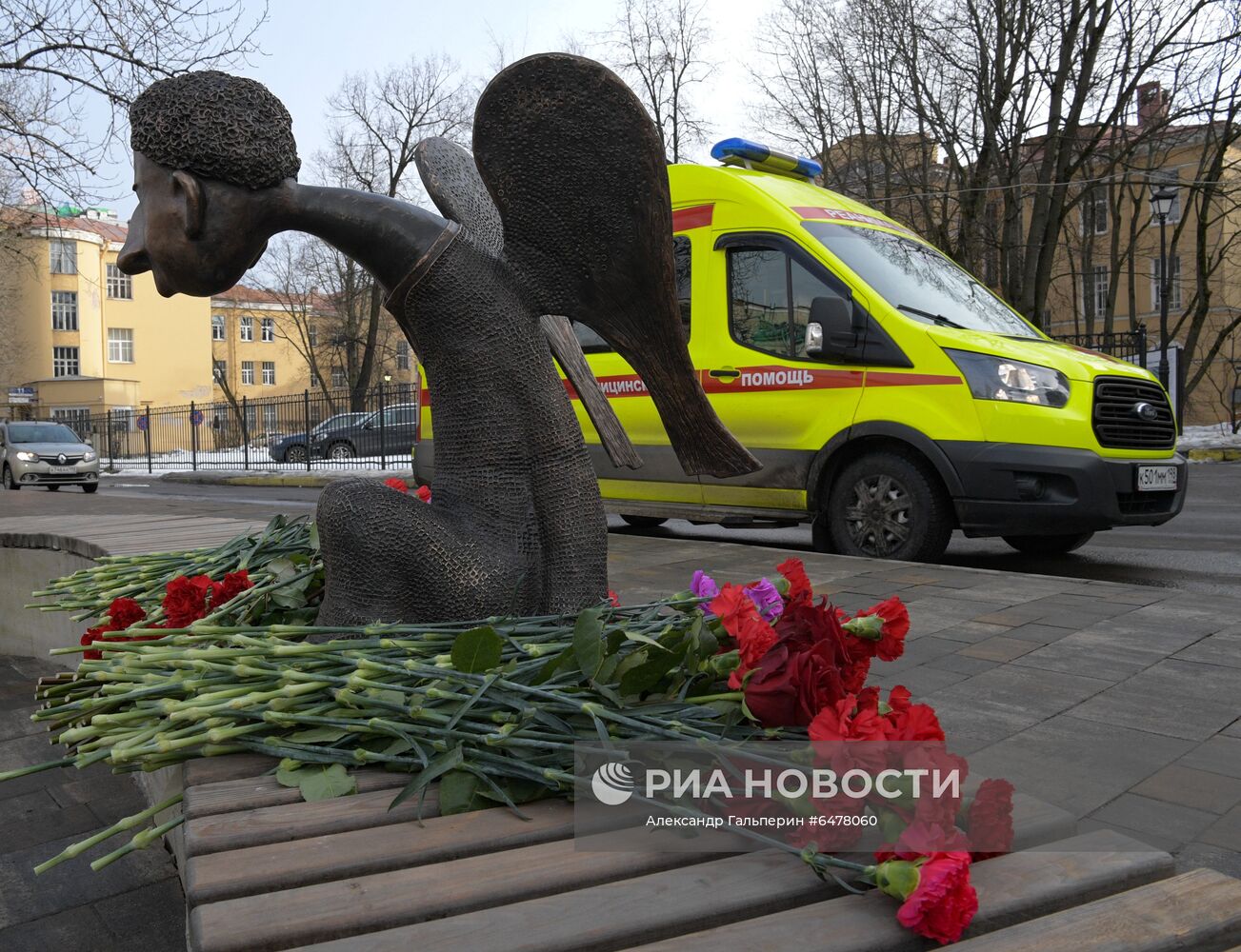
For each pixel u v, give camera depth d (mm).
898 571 5684
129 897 2510
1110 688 3385
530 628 2150
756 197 7508
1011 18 21797
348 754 1780
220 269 2320
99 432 38656
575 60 2158
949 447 6418
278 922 1252
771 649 1692
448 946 1207
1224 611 4461
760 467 2504
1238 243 30594
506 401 2326
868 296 6879
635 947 1227
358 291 47031
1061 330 42188
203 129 2223
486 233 2428
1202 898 1385
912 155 27672
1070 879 1436
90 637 2994
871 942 1238
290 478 24203
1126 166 22609
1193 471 17484
